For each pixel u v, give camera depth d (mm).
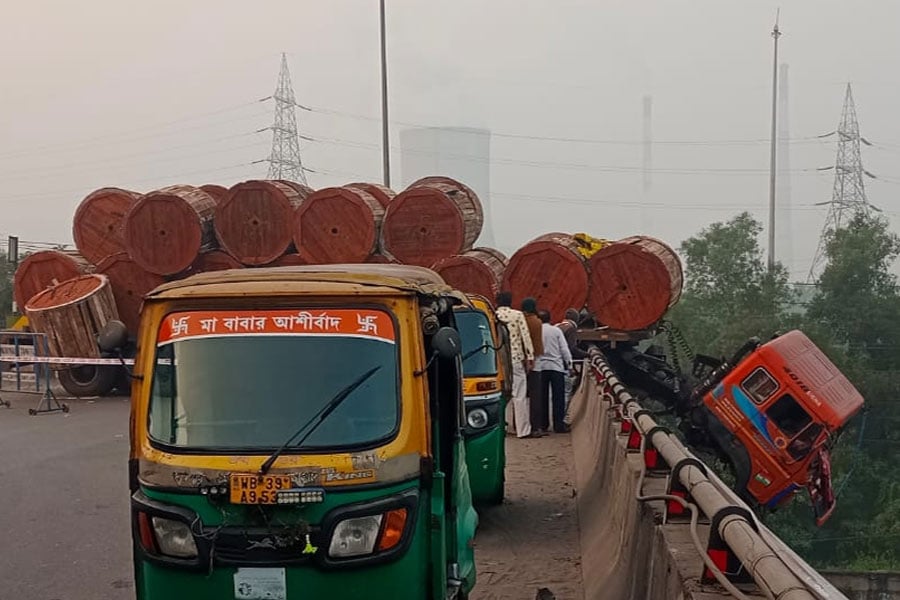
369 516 4520
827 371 16594
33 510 10023
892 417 39344
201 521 4598
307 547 4488
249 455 4633
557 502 10641
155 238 22125
